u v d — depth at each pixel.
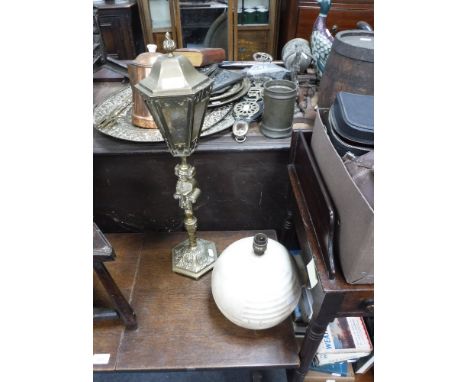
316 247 0.62
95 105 0.99
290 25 1.72
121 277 0.88
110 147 0.83
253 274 0.66
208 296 0.84
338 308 0.58
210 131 0.85
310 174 0.68
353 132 0.62
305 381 0.93
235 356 0.73
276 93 0.81
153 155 0.83
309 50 1.09
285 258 0.70
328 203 0.56
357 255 0.50
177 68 0.53
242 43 1.87
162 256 0.94
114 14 1.75
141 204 0.96
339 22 1.67
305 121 0.89
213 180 0.92
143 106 0.84
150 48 0.81
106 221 1.00
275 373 1.07
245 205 0.99
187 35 1.89
